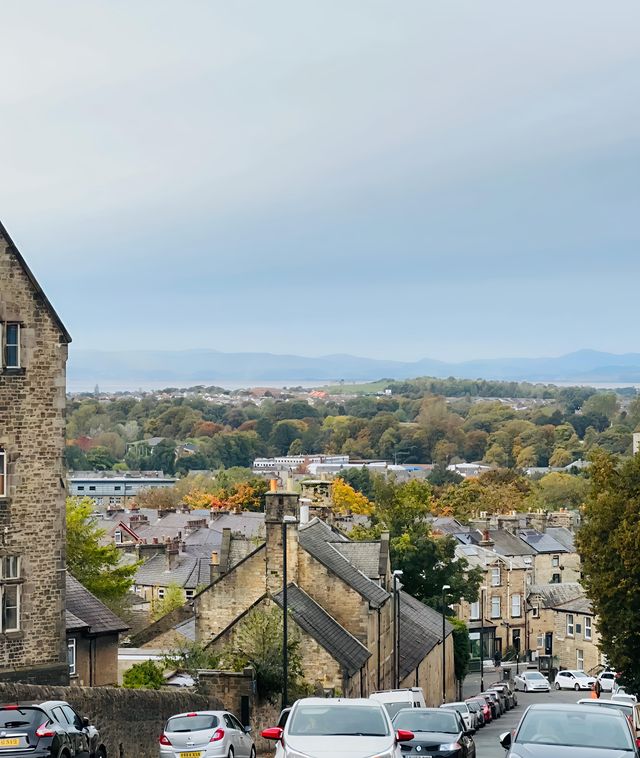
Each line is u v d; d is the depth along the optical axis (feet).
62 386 171.53
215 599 226.17
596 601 212.43
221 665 200.23
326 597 225.56
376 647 232.32
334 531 298.76
